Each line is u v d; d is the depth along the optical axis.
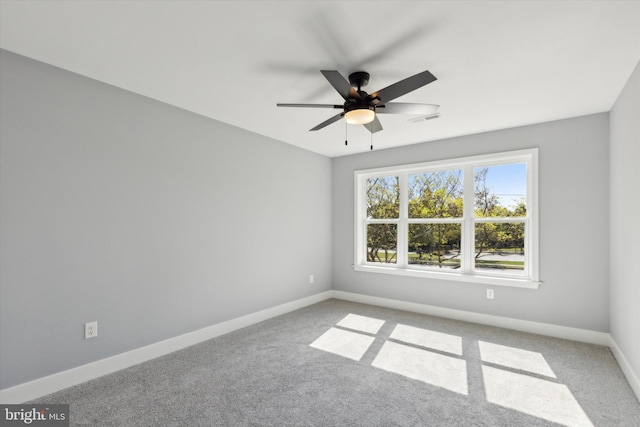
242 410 2.04
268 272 4.01
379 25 1.78
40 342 2.19
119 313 2.60
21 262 2.11
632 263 2.34
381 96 2.11
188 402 2.12
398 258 4.54
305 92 2.69
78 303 2.37
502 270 3.77
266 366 2.65
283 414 2.00
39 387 2.17
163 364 2.69
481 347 3.05
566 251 3.30
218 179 3.41
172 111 2.99
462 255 4.03
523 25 1.77
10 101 2.07
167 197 2.95
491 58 2.12
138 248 2.73
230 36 1.89
